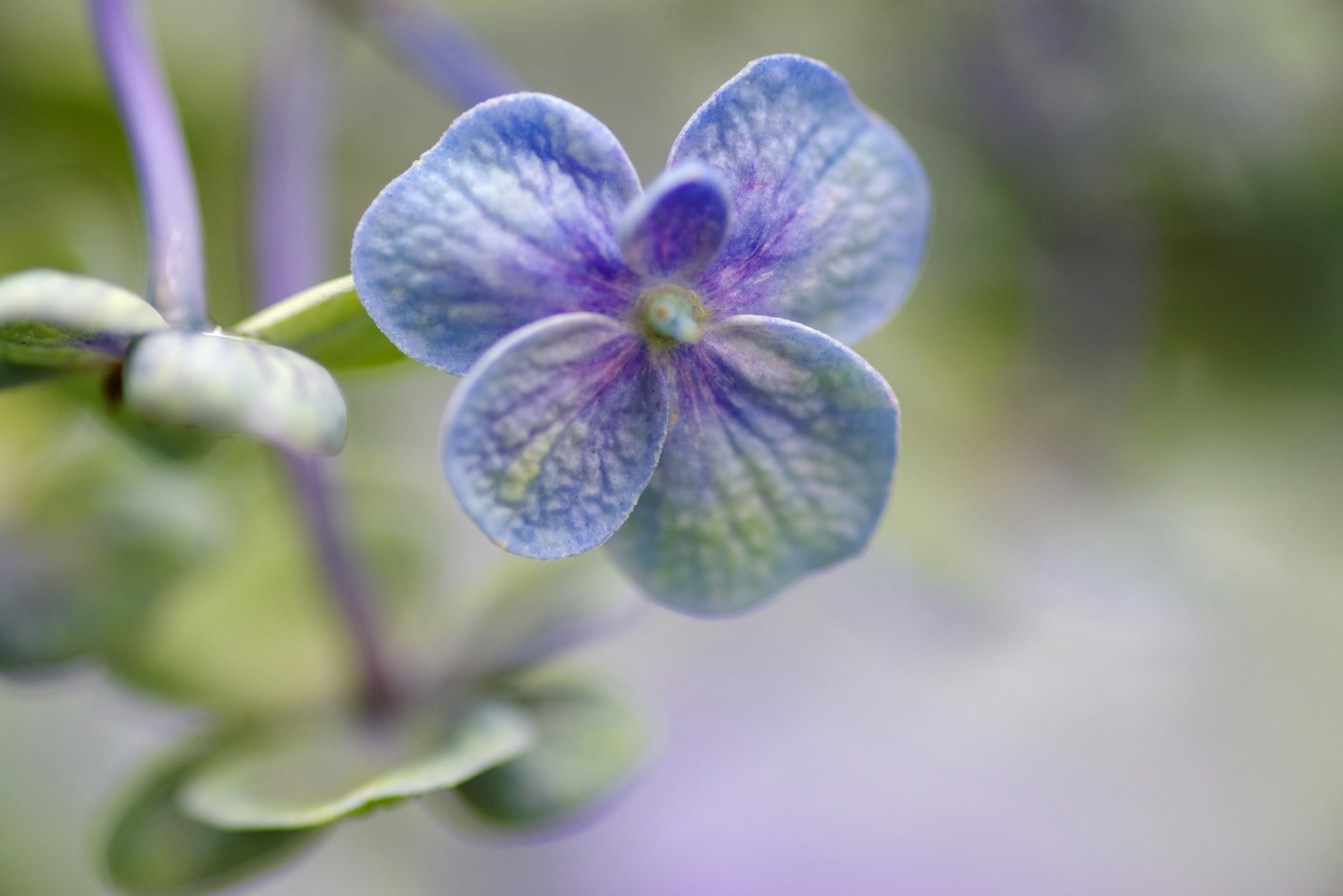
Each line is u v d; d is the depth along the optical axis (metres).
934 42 0.23
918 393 0.22
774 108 0.13
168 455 0.15
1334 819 0.30
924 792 0.31
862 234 0.14
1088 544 0.22
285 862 0.15
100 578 0.16
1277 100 0.22
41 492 0.16
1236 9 0.22
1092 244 0.22
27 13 0.19
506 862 0.28
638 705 0.16
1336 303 0.22
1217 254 0.22
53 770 0.23
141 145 0.14
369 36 0.17
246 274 0.17
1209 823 0.31
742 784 0.30
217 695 0.16
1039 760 0.31
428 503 0.17
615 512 0.13
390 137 0.22
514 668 0.16
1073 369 0.22
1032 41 0.22
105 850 0.15
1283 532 0.23
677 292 0.13
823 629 0.31
